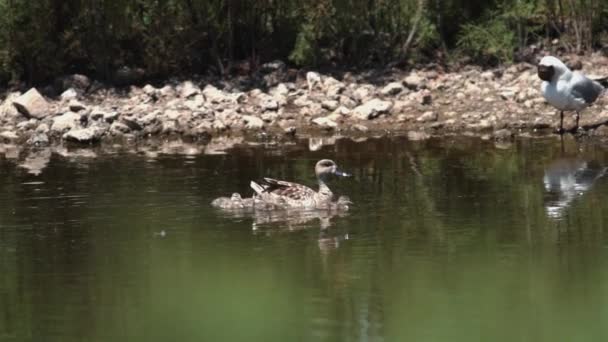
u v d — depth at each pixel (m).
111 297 13.09
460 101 23.77
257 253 14.58
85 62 25.89
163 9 25.50
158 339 11.81
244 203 16.89
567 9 26.25
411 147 21.05
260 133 22.72
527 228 15.49
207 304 12.79
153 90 24.36
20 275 13.91
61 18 25.42
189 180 18.61
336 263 14.11
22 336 11.97
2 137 22.72
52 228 15.84
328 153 20.67
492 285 13.25
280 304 12.77
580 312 12.34
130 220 16.22
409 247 14.76
